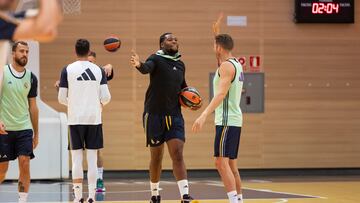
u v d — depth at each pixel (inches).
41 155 1047.0
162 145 628.4
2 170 582.9
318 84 1208.8
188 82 1178.6
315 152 1208.2
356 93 1215.6
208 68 1181.1
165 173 1156.5
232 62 550.6
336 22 1199.6
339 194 831.7
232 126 552.7
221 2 1186.6
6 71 570.9
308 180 1086.4
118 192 867.4
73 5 860.6
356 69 1216.2
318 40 1208.2
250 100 1192.8
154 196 644.7
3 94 569.0
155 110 620.7
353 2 1202.6
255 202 725.3
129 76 1168.8
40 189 912.3
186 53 1178.6
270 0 1197.1
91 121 618.2
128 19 1167.6
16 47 566.9
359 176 1174.3
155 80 620.1
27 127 578.9
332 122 1211.2
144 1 1171.3
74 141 619.5
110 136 1165.1
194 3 1179.9
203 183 1015.0
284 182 1043.3
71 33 1153.4
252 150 1192.2
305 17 1191.6
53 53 1147.9
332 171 1208.8
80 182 622.5
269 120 1197.7
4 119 569.9
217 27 618.8
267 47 1197.1
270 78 1198.9
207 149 1176.8
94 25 1157.7
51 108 1073.5
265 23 1196.5
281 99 1200.8
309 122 1205.7
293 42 1202.0
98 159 839.1
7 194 847.7
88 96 618.2
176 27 1178.0
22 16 218.2
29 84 577.3
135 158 1170.0
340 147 1211.2
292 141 1202.0
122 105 1168.2
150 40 1173.1
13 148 578.9
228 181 551.2
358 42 1213.1
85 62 624.7
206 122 1175.6
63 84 620.1
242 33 1192.2
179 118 627.8
